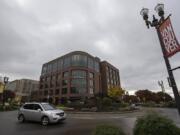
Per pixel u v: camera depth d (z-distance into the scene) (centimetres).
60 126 1202
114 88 4825
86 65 6875
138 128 475
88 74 6800
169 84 684
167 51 664
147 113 497
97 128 475
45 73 8400
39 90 8450
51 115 1238
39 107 1345
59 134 930
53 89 7338
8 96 7438
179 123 1253
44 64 8731
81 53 6938
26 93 13475
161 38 727
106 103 3127
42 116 1269
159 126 429
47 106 1376
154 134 426
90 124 1295
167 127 428
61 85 6862
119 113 2431
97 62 7994
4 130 1055
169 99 8169
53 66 7900
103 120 1561
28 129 1087
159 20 751
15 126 1207
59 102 6550
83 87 6419
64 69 7012
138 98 9000
